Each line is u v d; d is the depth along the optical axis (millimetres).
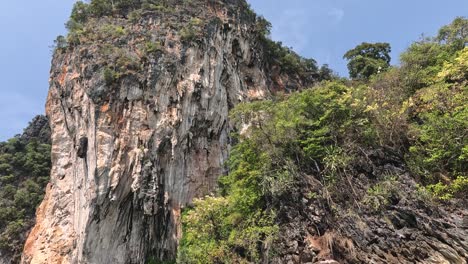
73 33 43688
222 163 41688
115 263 33531
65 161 41188
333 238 19531
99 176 33750
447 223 17453
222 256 23688
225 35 49500
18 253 50906
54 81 43844
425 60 26141
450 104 20859
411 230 18125
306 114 23969
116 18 46469
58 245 36781
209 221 26922
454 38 27953
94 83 37719
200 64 43125
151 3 48438
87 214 33219
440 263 16828
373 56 51594
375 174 20562
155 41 42969
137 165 35125
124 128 36375
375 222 19031
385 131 21719
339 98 23672
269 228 21125
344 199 20469
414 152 20422
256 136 24203
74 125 38969
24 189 58594
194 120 40656
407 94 23812
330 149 22047
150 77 39375
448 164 19219
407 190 19297
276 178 22328
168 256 35125
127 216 34781
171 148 37812
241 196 23922
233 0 55500
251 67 52531
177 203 37219
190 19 46750
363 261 18359
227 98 45812
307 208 21016
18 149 68125
